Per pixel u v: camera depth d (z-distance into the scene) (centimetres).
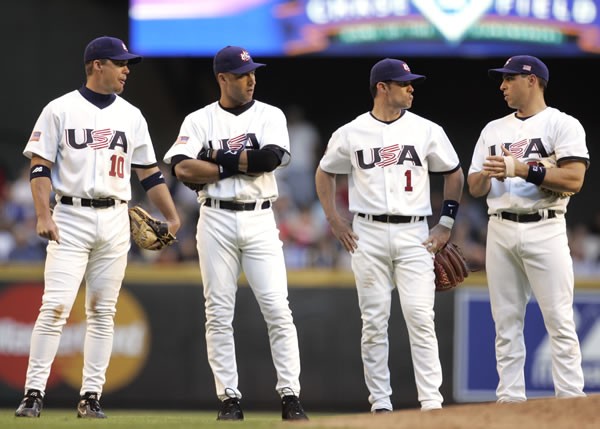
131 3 5300
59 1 5762
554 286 2552
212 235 2470
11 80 5759
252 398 3941
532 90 2603
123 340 3978
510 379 2591
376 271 2567
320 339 3959
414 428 2025
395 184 2558
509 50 5216
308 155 5800
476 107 6197
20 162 5762
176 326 3981
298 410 2409
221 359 2466
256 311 3959
